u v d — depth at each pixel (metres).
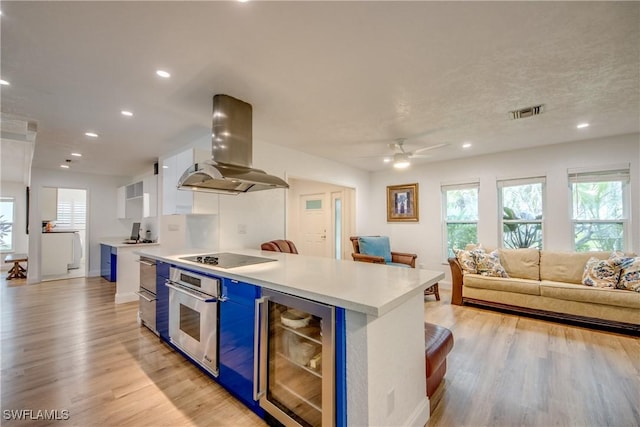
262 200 3.92
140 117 2.94
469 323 3.31
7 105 2.61
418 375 1.68
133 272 4.21
